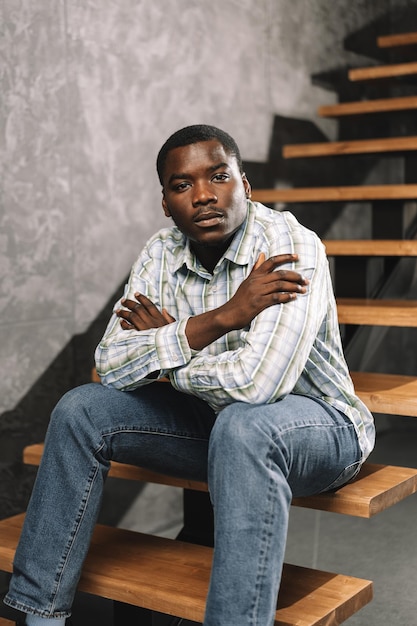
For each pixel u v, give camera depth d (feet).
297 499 5.98
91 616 7.35
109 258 8.98
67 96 8.38
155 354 5.80
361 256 9.52
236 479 5.09
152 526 9.68
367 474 6.28
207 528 7.20
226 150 5.96
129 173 9.14
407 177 11.22
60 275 8.45
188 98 9.85
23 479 8.26
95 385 6.12
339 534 9.29
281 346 5.41
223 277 6.18
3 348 7.93
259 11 10.87
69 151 8.44
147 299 6.21
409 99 10.78
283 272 5.53
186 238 6.36
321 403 5.80
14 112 7.85
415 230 10.94
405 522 9.66
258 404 5.41
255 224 6.19
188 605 5.58
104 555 6.39
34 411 8.30
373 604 7.43
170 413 6.14
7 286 7.91
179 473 6.35
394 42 11.93
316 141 12.12
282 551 5.15
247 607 5.01
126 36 9.00
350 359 9.18
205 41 10.03
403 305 8.64
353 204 12.92
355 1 12.82
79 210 8.59
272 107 11.20
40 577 5.82
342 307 8.00
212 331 5.68
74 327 8.64
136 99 9.16
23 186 7.98
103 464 5.97
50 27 8.16
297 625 5.27
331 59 12.34
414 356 14.40
